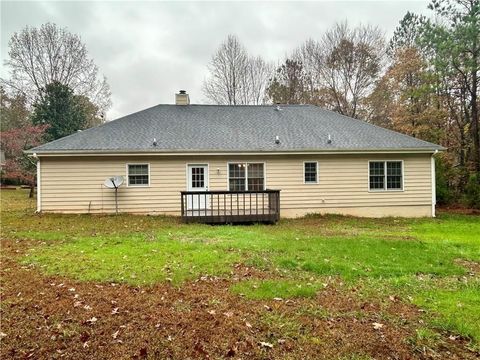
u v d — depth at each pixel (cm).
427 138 2058
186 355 294
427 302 408
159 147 1254
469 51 1591
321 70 2991
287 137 1387
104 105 3172
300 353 296
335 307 393
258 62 3181
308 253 648
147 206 1279
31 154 1199
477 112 1784
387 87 2509
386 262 584
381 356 291
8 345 306
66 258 609
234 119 1530
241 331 334
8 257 624
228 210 1252
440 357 290
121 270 532
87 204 1250
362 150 1324
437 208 1636
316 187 1355
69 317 363
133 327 342
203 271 529
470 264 596
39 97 2830
